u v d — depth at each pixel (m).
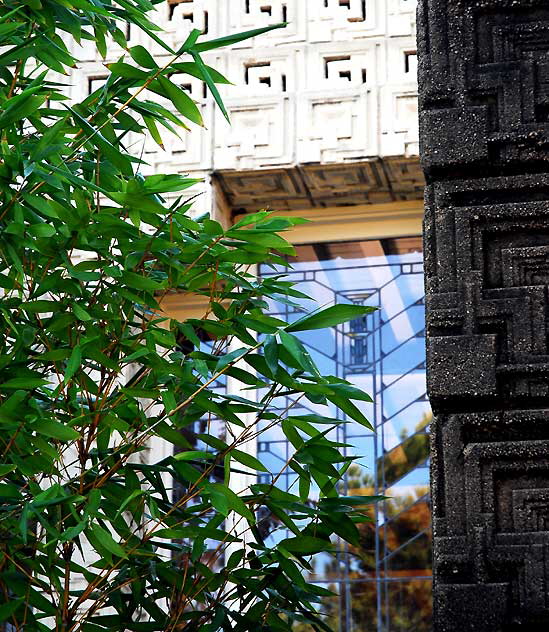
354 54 6.36
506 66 3.05
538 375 2.85
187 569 4.13
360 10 6.41
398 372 6.07
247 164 6.23
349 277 6.34
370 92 6.25
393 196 6.39
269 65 6.43
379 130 6.18
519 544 2.74
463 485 2.81
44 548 3.71
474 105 3.05
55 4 3.91
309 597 4.13
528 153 3.00
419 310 6.20
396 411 6.01
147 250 3.67
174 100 3.82
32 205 3.53
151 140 6.34
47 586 3.94
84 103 3.98
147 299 3.84
